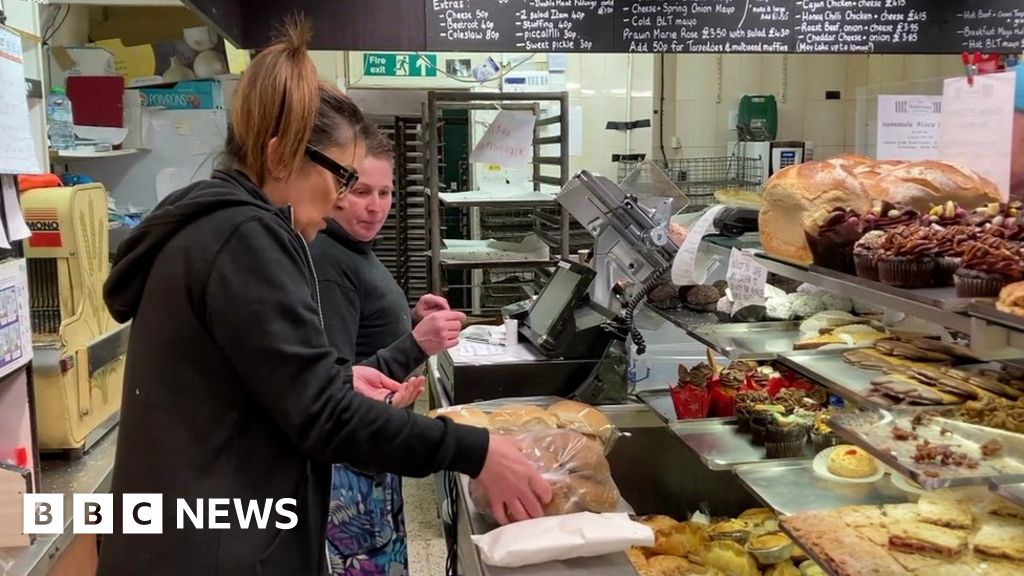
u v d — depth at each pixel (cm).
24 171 172
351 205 188
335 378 109
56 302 217
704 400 182
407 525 321
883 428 124
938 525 128
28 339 181
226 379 109
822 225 145
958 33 320
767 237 167
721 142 505
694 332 176
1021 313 103
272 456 113
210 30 383
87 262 223
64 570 187
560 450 141
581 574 119
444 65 451
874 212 144
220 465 109
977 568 118
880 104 192
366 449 109
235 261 106
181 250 108
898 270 125
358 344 200
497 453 120
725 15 308
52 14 349
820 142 513
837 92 509
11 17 208
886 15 316
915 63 477
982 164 152
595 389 196
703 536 171
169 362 109
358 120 123
